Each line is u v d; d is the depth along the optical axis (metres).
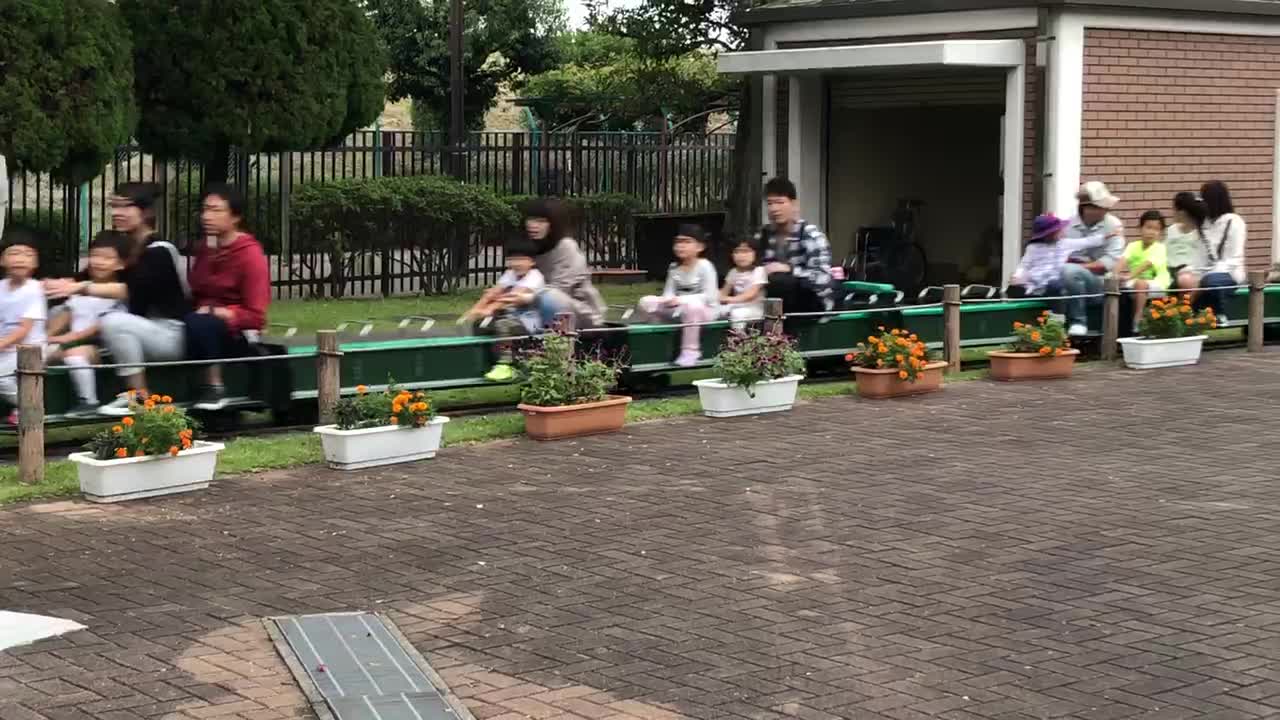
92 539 7.96
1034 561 7.54
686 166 24.94
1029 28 17.44
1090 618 6.64
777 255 13.39
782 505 8.72
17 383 9.05
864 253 20.41
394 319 13.30
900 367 12.28
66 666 6.03
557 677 5.96
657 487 9.17
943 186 22.41
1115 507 8.63
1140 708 5.57
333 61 18.97
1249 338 15.35
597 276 21.28
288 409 10.78
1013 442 10.52
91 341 10.34
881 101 20.12
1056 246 14.73
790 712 5.57
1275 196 19.00
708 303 12.66
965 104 19.45
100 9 16.58
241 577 7.32
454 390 12.38
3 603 6.86
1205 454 10.09
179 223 21.30
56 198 26.06
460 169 22.31
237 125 18.41
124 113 16.97
